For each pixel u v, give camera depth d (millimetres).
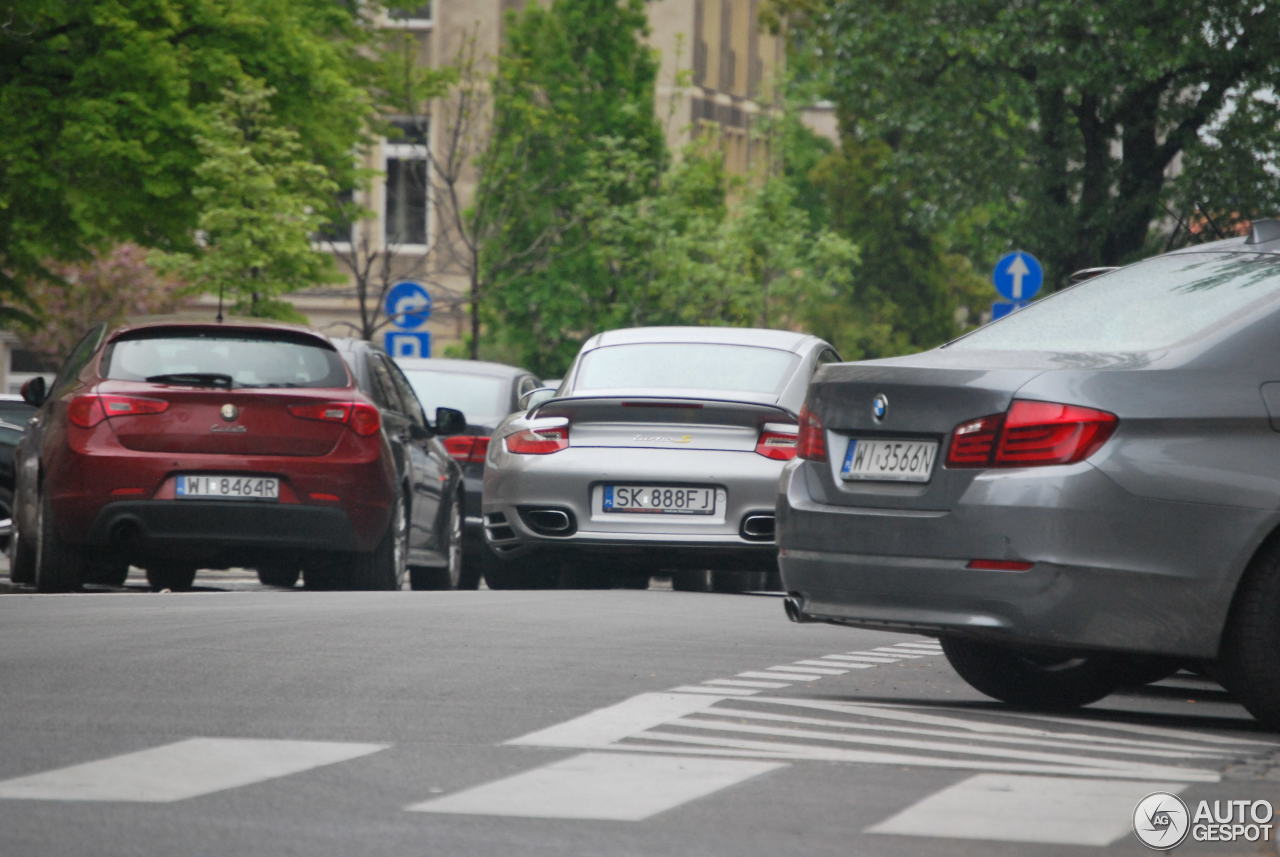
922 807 18000
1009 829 17141
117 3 85438
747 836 16641
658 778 19109
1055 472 23141
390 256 106562
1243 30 99938
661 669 27266
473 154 130375
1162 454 23094
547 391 47344
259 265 84688
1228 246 26078
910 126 104688
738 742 21406
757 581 52562
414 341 90688
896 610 24062
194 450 41750
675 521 41500
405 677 25531
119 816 16781
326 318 157750
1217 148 100625
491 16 164500
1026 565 23141
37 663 26234
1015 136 106125
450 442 59031
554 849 15938
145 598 37031
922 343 196500
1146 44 97625
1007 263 80688
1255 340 23766
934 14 103562
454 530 53156
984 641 25141
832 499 24656
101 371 42438
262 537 41875
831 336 194500
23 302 93500
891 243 195750
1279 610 23172
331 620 32344
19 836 15938
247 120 87125
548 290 130250
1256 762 21219
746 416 41625
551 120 123375
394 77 111812
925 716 24094
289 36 89812
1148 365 23578
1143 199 102750
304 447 42156
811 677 27469
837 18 106750
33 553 47906
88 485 41500
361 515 42469
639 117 133500
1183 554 23031
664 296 132375
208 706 22828
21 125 84500
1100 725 24156
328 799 17750
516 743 20891
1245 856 16469
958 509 23516
